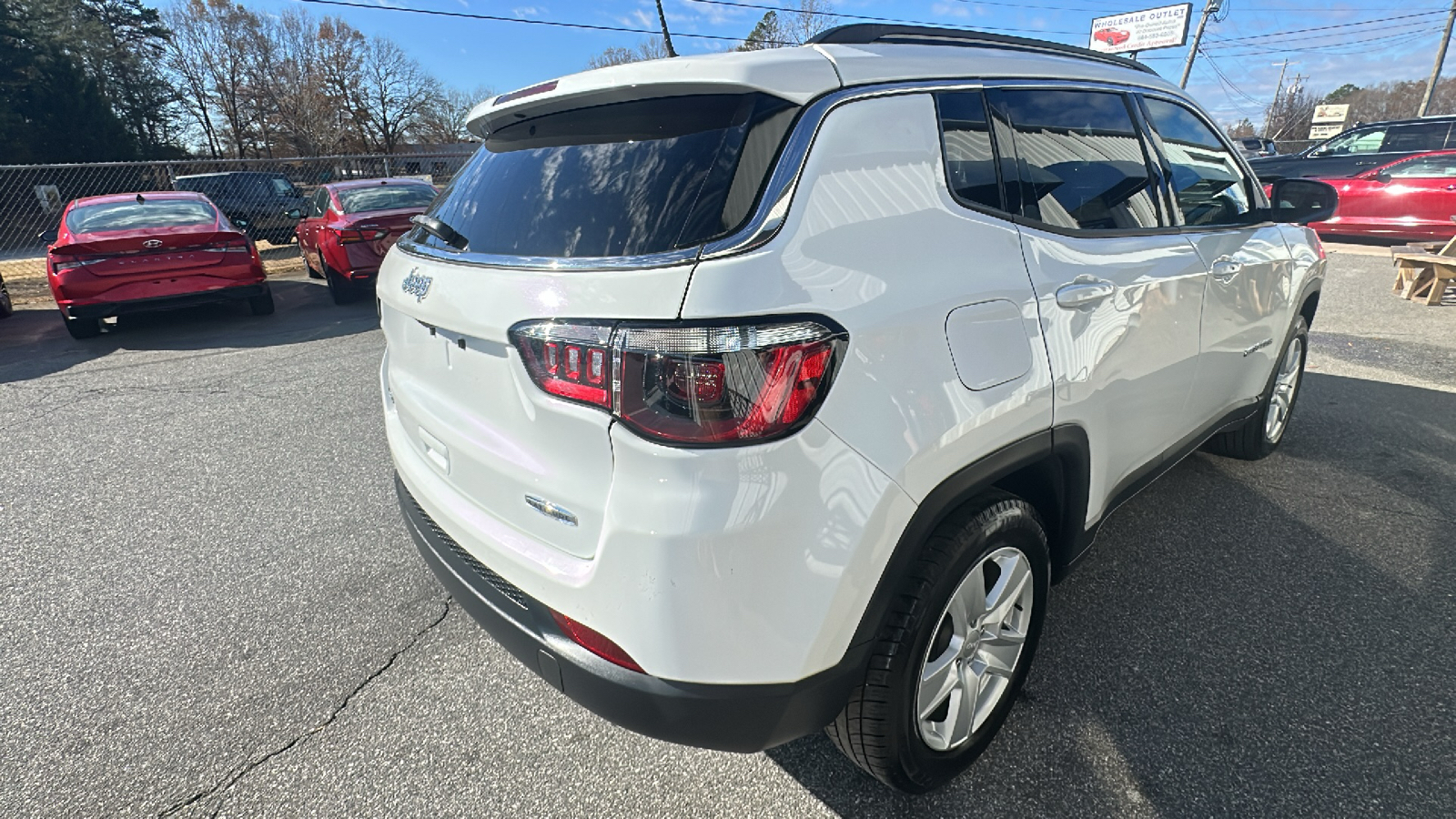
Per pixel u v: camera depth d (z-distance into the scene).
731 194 1.47
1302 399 4.75
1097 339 2.04
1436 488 3.49
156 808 1.96
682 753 2.09
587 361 1.43
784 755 2.07
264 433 4.64
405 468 2.22
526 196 1.78
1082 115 2.23
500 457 1.69
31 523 3.53
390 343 2.35
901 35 1.98
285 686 2.40
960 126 1.83
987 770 1.98
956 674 1.87
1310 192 3.21
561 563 1.58
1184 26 31.97
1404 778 1.91
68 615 2.80
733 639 1.41
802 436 1.38
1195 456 3.91
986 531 1.73
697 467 1.35
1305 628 2.51
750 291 1.35
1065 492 2.10
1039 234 1.93
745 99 1.57
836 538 1.44
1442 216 10.19
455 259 1.83
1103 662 2.37
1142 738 2.06
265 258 14.08
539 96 1.83
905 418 1.51
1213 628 2.52
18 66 33.09
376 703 2.32
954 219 1.72
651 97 1.69
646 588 1.40
